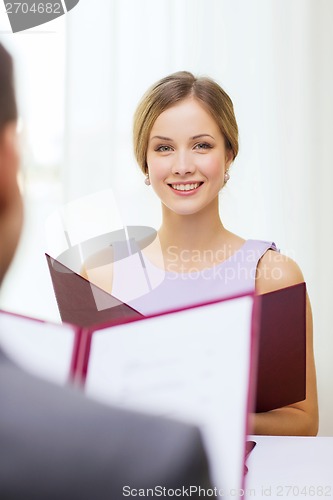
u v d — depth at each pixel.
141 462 0.36
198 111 1.56
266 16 2.93
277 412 1.41
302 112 2.95
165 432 0.37
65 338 0.63
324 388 2.96
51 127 2.85
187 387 0.62
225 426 0.61
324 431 2.96
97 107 2.84
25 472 0.36
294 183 2.96
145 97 1.62
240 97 2.93
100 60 2.84
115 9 2.83
